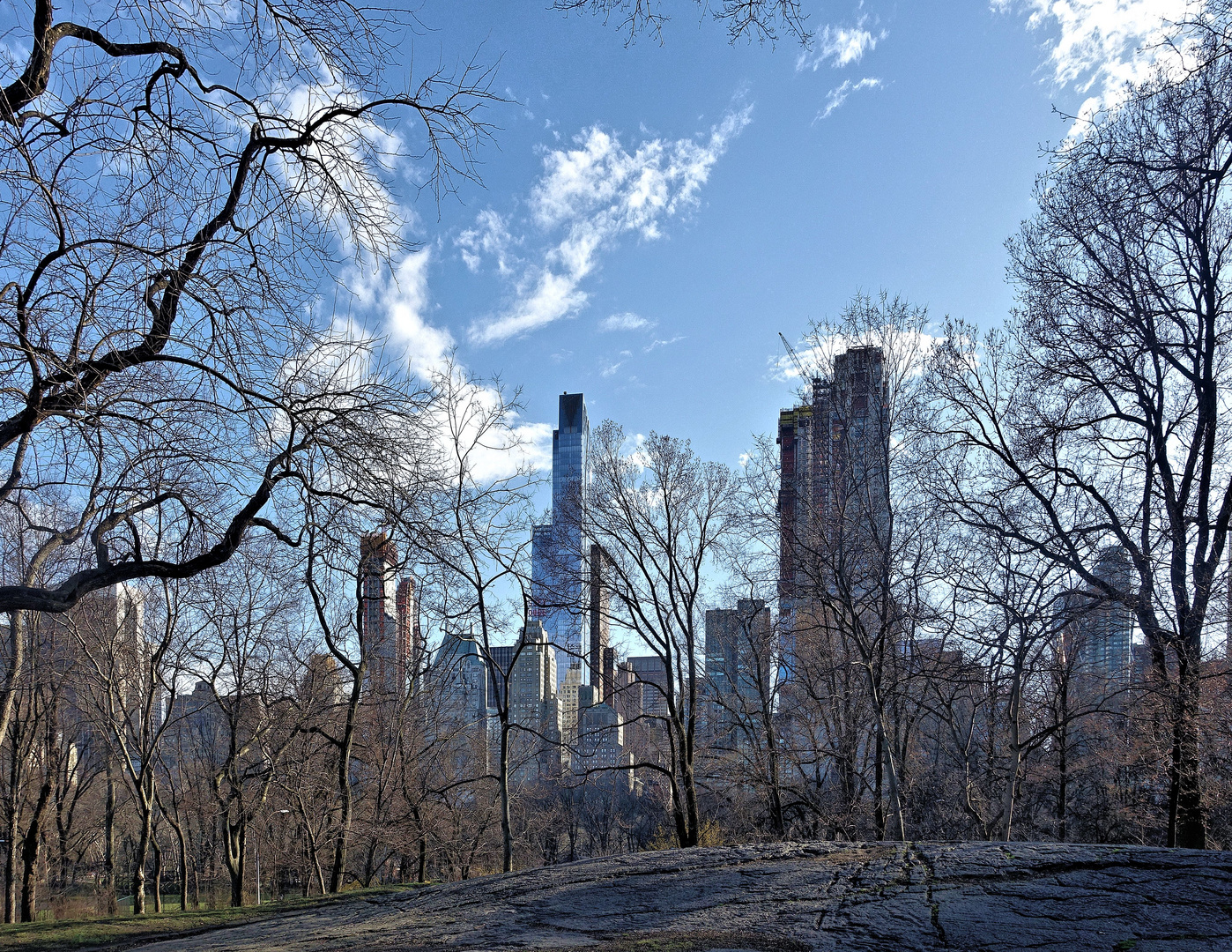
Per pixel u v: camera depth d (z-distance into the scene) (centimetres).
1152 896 664
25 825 3045
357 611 2305
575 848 5556
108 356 807
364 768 3114
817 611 2648
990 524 1933
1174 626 1775
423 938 815
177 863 3697
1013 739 1966
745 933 674
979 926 627
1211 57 1188
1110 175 1828
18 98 761
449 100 904
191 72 859
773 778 2373
